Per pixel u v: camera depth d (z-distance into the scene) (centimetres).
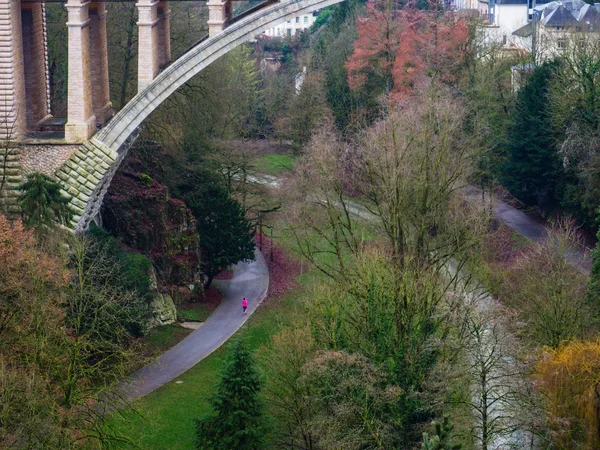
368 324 5369
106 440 4900
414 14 11581
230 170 8900
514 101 9525
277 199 8888
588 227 8425
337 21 13088
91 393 5097
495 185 8688
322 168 6350
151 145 8262
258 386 5381
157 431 5734
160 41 7006
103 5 6825
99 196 6594
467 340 5162
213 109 8912
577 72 9156
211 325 7250
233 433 5334
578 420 4931
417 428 4947
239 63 11075
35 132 6531
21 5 6481
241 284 8069
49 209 5981
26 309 4856
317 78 10831
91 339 5697
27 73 6575
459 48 10162
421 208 5922
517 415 4800
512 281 6281
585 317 5869
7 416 4347
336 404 4997
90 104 6412
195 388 6256
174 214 7688
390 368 5169
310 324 5475
